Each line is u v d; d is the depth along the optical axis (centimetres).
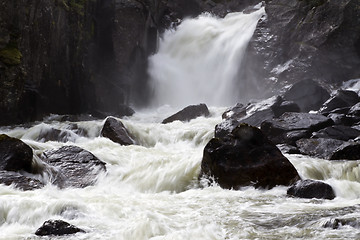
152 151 1322
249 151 996
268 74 2684
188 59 3122
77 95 2312
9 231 647
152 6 3138
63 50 2220
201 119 1912
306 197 875
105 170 1070
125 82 2758
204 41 3144
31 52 2009
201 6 3628
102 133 1515
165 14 3444
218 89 2933
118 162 1189
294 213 727
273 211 750
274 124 1441
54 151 1124
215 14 3559
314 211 736
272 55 2719
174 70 3086
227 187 981
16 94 1878
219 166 991
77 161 1086
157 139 1634
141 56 2956
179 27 3338
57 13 2167
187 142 1620
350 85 2503
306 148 1277
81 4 2402
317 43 2595
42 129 1606
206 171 1023
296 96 2000
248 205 805
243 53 2875
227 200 852
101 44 2734
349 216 660
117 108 2530
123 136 1498
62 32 2211
